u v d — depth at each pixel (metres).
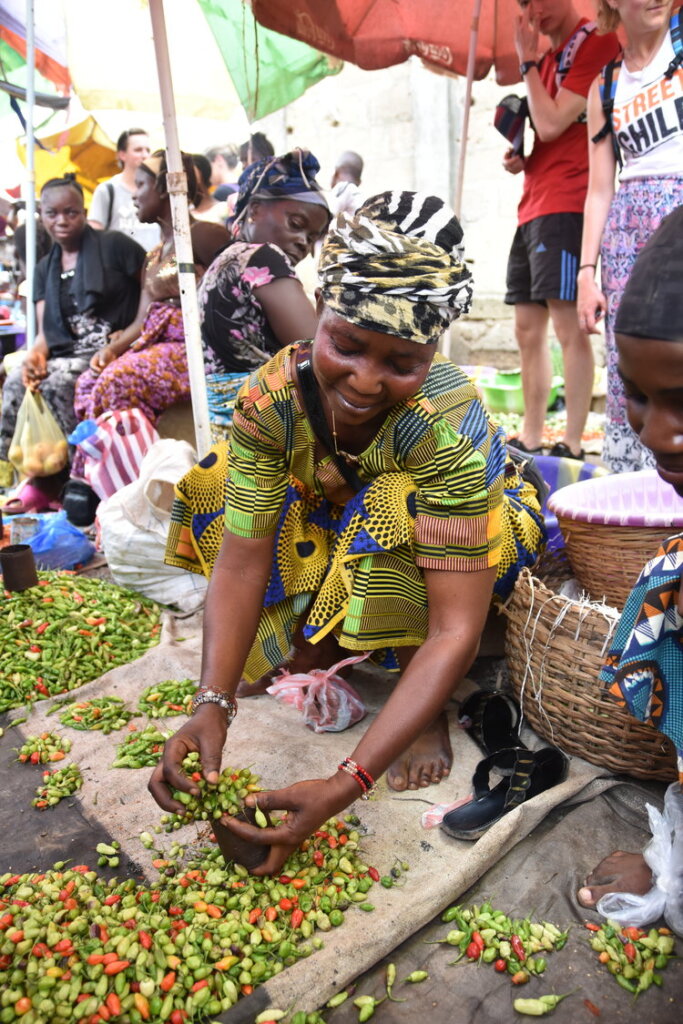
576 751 2.25
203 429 3.25
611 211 3.31
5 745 2.49
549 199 4.49
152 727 2.48
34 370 5.02
